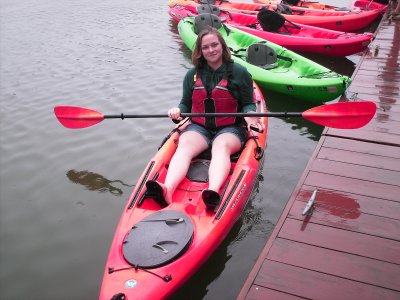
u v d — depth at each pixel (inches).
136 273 83.0
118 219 126.6
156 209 108.0
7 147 167.3
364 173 119.3
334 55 261.3
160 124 182.4
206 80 121.6
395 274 84.8
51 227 123.8
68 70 254.5
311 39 258.4
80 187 141.6
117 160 156.6
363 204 106.6
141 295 79.2
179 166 111.0
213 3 367.2
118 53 284.4
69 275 106.4
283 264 88.3
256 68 216.5
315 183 116.0
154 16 386.9
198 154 121.0
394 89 179.9
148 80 234.4
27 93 221.3
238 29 275.3
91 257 112.1
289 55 228.7
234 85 120.6
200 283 103.2
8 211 130.7
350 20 302.5
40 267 109.2
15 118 192.1
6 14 403.2
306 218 102.3
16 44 309.1
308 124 183.9
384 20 306.5
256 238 118.6
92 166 153.3
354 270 86.1
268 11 277.6
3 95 218.8
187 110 130.0
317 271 86.2
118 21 371.2
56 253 113.9
